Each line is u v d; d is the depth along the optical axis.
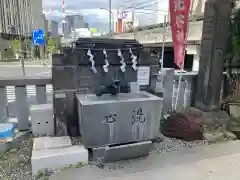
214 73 3.57
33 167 2.34
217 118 3.55
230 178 2.40
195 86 4.08
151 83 3.35
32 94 3.65
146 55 3.22
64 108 2.90
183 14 3.57
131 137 2.77
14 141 2.85
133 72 3.18
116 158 2.68
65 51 2.83
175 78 3.93
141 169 2.53
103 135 2.62
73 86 2.94
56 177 2.32
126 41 3.11
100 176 2.36
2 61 35.88
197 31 8.70
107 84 3.06
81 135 2.81
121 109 2.63
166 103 3.73
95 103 2.51
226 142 3.31
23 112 3.32
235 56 4.16
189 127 3.33
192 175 2.44
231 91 4.15
